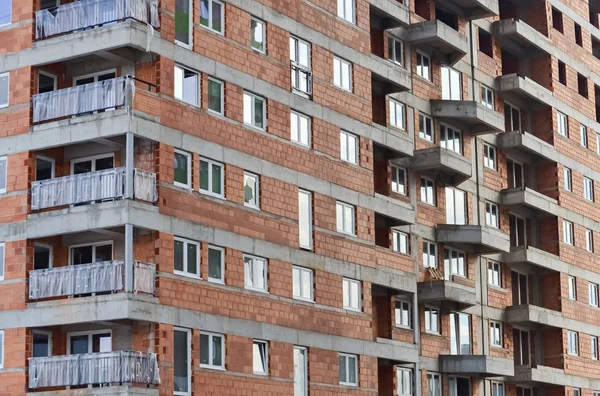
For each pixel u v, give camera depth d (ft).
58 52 151.02
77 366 141.28
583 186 255.09
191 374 148.25
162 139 149.07
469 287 206.39
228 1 163.53
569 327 239.71
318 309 171.53
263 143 165.99
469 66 225.76
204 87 157.38
